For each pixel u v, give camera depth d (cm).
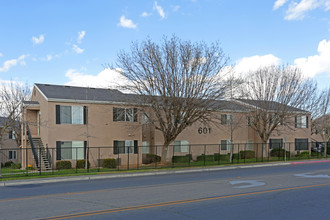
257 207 1020
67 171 2369
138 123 3089
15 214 943
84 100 2827
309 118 4297
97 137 2892
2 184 1736
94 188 1484
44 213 950
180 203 1080
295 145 4166
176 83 2553
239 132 3856
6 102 3747
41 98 2872
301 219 878
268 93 3428
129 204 1068
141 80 2580
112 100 2962
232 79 2680
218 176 1950
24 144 3031
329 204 1071
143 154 3222
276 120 3397
